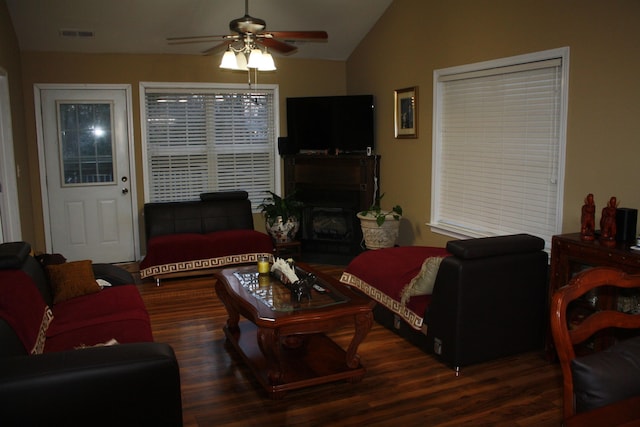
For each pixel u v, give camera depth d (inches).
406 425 107.8
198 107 253.3
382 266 163.2
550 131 157.2
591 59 139.6
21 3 195.3
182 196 256.5
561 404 115.6
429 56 205.2
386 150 240.8
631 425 51.7
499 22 169.8
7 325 97.5
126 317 125.6
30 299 113.5
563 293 66.6
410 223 227.0
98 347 84.0
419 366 135.3
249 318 125.3
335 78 272.7
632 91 129.6
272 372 118.6
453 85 196.5
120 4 203.6
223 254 218.5
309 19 232.5
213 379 128.8
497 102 176.6
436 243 210.7
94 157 238.1
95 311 131.2
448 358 131.5
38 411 75.0
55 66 227.3
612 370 62.4
